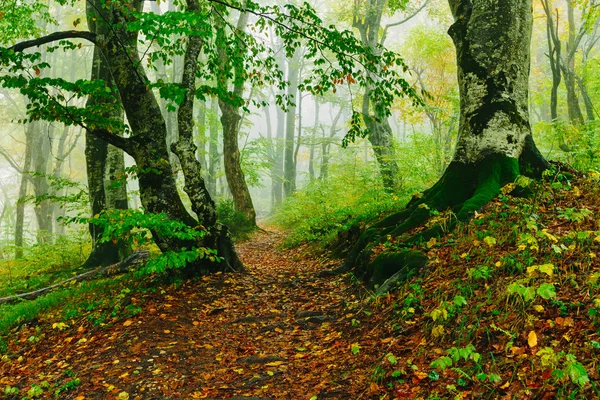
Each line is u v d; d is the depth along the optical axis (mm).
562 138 11125
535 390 2850
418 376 3406
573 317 3424
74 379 4406
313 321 5520
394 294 5180
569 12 18703
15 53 6688
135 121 7691
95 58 11078
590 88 17938
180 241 7715
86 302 7164
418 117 21062
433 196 7281
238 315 6203
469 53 7422
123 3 7469
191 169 7887
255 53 8977
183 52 9062
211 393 3945
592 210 5234
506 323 3662
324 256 9773
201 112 24953
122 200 11266
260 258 12531
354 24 18734
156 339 5156
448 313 4086
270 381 4062
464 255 5016
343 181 16875
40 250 12594
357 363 4035
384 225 7617
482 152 6977
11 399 4297
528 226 4484
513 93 7129
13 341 6109
